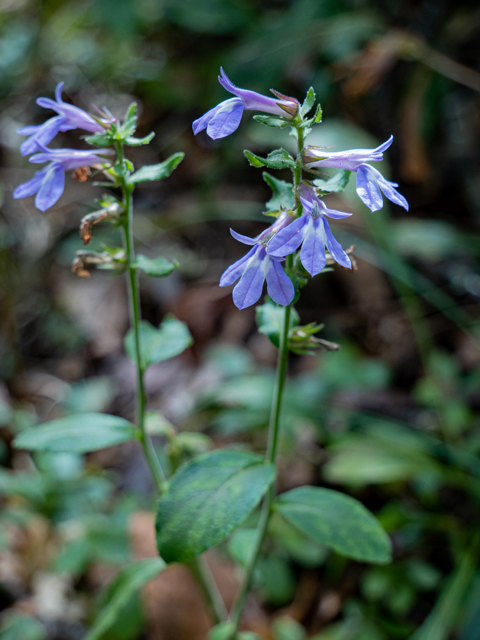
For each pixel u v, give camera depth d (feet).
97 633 1.10
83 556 1.42
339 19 2.31
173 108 2.84
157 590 1.39
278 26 2.36
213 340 2.11
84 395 1.90
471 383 1.79
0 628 1.38
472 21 2.24
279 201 0.93
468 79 2.07
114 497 1.67
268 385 1.71
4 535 1.50
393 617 1.42
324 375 1.80
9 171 2.52
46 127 0.99
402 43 2.10
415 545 1.52
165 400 1.95
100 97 2.95
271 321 1.00
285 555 1.51
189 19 2.59
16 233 2.39
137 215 2.51
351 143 1.89
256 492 0.93
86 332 2.20
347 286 2.17
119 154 0.96
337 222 2.11
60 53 2.94
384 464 1.54
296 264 0.92
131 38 2.83
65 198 2.56
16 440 1.05
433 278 2.17
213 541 0.91
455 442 1.66
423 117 2.15
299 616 1.45
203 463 0.96
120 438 1.08
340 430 1.68
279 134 1.98
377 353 2.00
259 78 2.32
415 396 1.81
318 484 1.68
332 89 2.33
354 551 0.99
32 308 2.29
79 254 1.01
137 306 1.04
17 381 2.06
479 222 2.23
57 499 1.57
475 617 1.28
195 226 2.48
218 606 1.23
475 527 1.51
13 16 3.05
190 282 2.28
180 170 2.71
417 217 2.29
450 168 2.31
